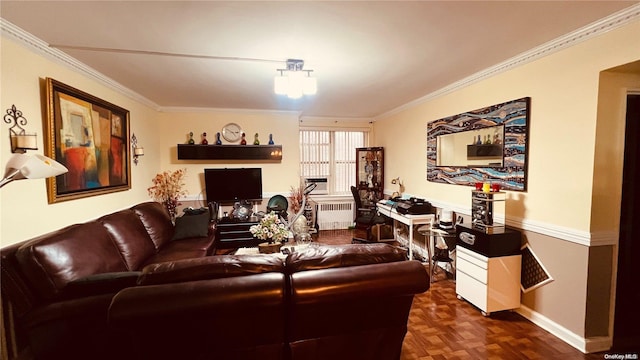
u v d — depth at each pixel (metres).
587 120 2.07
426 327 2.43
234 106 4.75
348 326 1.68
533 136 2.48
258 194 4.97
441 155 3.72
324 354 1.69
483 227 2.70
